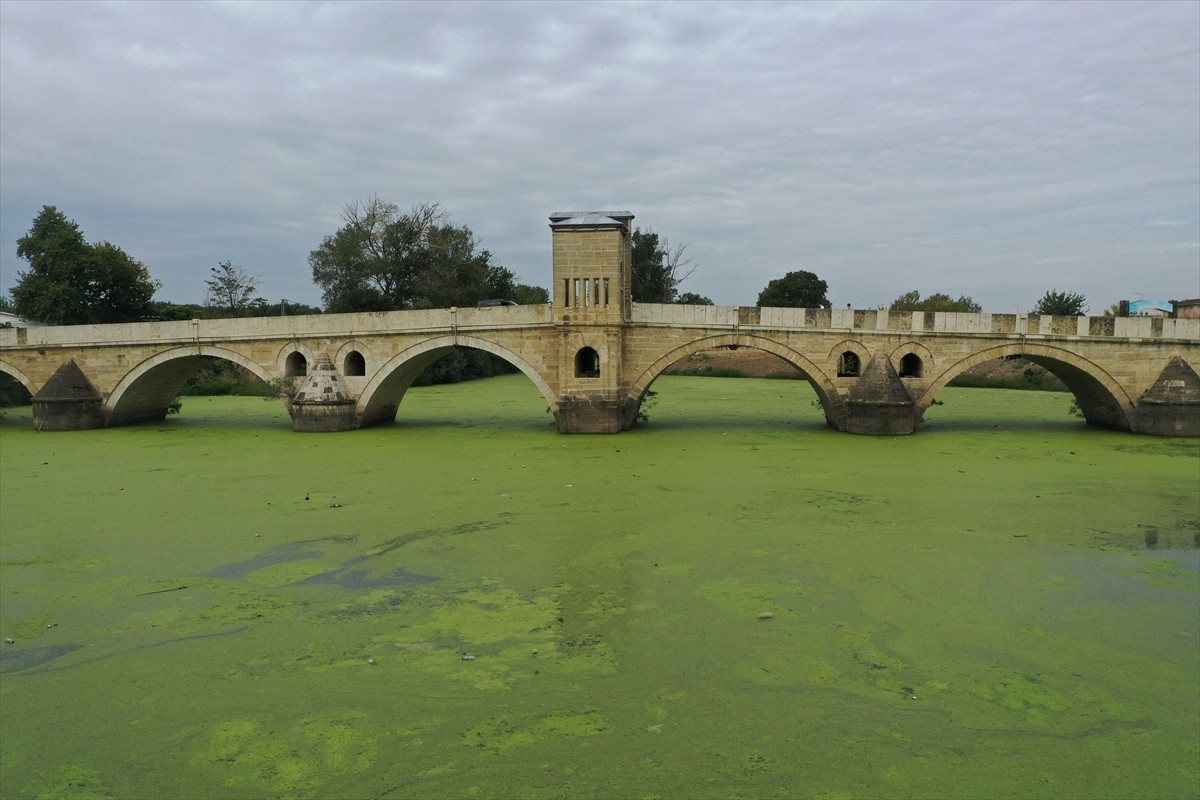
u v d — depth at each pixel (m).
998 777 8.17
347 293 65.50
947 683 10.14
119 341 35.41
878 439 29.09
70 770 8.49
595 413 30.56
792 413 38.38
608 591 13.32
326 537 16.59
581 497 19.72
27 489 21.59
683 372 68.44
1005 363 54.12
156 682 10.37
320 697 9.89
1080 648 11.16
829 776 8.18
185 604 13.02
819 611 12.44
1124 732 9.02
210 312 70.19
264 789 8.09
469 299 69.31
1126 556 15.13
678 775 8.20
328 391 32.59
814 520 17.55
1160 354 30.98
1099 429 32.09
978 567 14.48
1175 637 11.52
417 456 26.06
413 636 11.64
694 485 21.02
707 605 12.68
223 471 23.95
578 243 30.14
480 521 17.62
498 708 9.57
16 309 53.34
